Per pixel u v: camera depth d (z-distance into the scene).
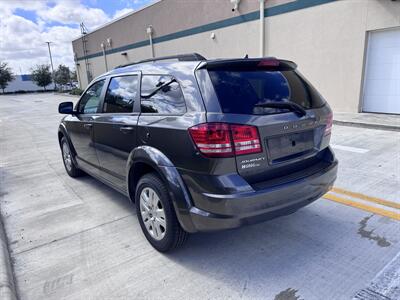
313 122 2.68
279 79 2.65
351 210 3.47
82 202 4.10
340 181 4.34
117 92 3.42
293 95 2.65
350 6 9.21
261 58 2.60
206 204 2.28
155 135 2.63
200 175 2.27
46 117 15.29
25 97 40.41
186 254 2.79
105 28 25.19
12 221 3.62
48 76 58.22
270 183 2.37
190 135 2.29
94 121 3.75
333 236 2.97
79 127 4.23
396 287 2.25
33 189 4.68
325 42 10.05
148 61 3.13
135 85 3.10
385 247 2.75
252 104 2.32
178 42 16.94
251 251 2.80
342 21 9.48
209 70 2.39
